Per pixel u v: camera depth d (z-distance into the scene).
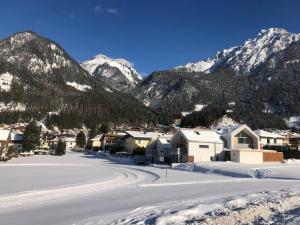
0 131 99.44
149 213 16.20
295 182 34.09
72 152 139.88
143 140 108.56
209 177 41.56
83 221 15.23
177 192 25.00
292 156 81.56
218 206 16.95
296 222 12.29
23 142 117.81
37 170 51.06
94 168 58.28
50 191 25.94
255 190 25.48
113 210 17.78
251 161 70.00
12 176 40.28
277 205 15.74
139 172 50.22
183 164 63.12
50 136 161.00
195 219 14.05
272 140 114.06
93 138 159.75
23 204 20.31
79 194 24.66
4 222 15.57
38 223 15.25
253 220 13.10
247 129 77.75
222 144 75.25
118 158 94.50
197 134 76.25
